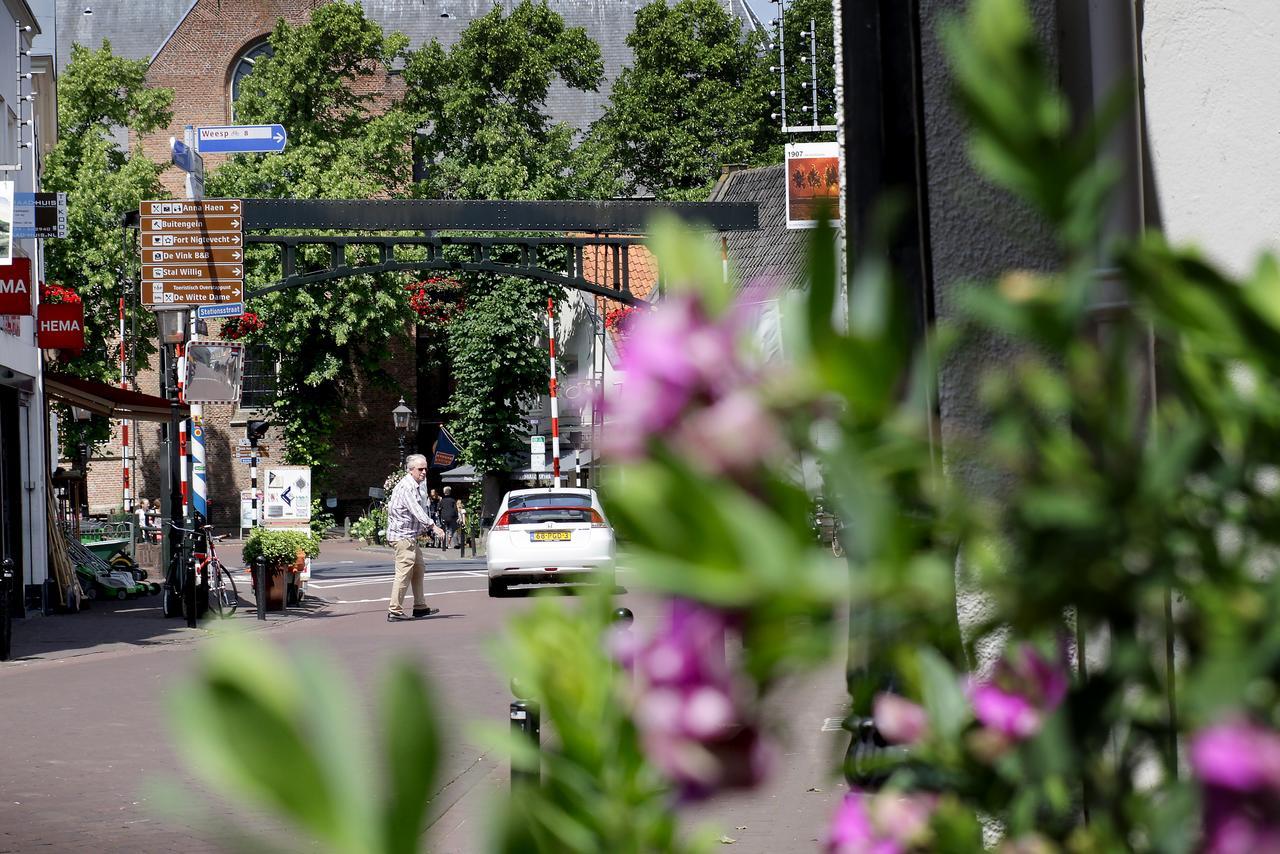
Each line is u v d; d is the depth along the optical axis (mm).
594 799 1061
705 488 987
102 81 84000
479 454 80188
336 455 90625
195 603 32469
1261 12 4820
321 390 84875
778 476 1027
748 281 1097
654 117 88562
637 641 1060
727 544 986
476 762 11445
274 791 752
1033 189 1167
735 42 91250
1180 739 1130
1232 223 4832
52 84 49406
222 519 91688
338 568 58375
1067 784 1297
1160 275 1124
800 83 88062
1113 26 3664
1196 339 1130
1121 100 1169
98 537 53469
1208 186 4859
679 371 1035
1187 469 1173
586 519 37531
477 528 79625
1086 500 1165
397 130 83812
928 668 1276
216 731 753
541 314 79812
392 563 62344
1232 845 990
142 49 105438
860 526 1069
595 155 87125
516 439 80750
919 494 1128
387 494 82688
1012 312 1171
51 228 34219
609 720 1084
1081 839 1265
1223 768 1002
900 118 4059
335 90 84812
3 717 18078
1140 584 1152
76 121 83438
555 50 88688
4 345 34531
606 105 102438
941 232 3943
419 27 104125
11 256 32688
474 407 79875
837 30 6293
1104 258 1160
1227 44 4855
